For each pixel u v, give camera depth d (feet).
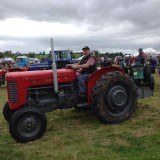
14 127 17.13
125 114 20.59
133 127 19.26
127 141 16.71
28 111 17.44
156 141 16.35
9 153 15.69
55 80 19.39
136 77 26.68
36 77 19.17
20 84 18.57
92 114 23.27
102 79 20.02
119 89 20.36
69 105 20.18
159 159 14.03
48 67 53.47
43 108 19.54
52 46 19.19
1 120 22.74
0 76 46.37
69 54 64.08
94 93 19.75
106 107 20.04
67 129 19.53
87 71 21.01
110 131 18.67
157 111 23.13
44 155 15.26
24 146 16.79
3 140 18.01
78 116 22.91
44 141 17.47
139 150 15.28
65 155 15.11
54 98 19.98
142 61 35.29
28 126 17.46
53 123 21.17
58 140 17.43
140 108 24.17
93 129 19.29
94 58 21.22
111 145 16.17
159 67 64.08
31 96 19.58
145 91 23.56
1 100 33.42
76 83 20.56
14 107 18.63
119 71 21.40
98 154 15.02
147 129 18.66
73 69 20.65
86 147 16.05
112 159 14.26
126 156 14.55
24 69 44.73
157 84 42.19
